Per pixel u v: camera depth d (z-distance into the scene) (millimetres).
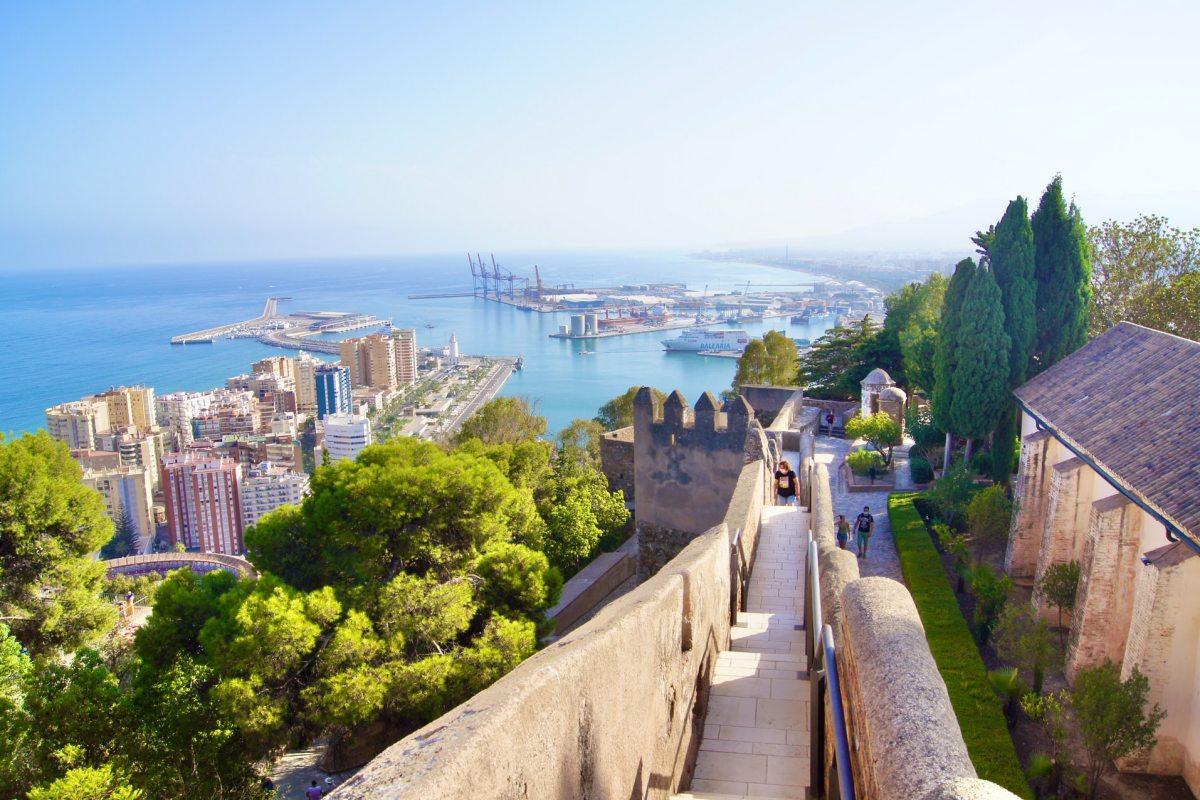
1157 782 15266
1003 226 29688
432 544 23953
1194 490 14672
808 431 37531
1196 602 14758
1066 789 15227
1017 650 17531
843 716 6957
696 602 9594
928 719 4543
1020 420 31172
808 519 20562
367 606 21750
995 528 24359
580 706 5449
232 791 17844
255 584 21094
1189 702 15016
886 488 32594
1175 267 35375
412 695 19094
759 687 10867
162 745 16672
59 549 26016
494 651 20062
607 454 41719
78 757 14484
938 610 21719
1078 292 29516
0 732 14766
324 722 18828
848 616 6684
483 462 26828
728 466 26297
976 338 29266
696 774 9047
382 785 3580
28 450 27547
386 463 26172
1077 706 14445
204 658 20625
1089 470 20859
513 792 4395
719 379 180750
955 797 3564
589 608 33094
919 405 43031
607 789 6078
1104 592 17656
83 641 26141
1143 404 19406
